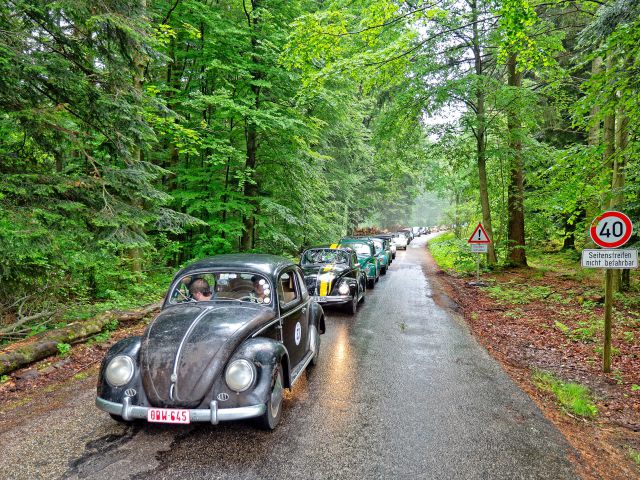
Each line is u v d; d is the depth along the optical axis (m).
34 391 4.64
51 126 6.22
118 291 9.33
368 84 9.95
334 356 6.33
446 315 9.71
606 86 6.99
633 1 7.05
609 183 10.33
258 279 4.55
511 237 18.08
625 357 6.59
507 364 6.32
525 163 16.66
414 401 4.61
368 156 25.44
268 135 13.94
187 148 11.29
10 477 2.98
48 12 6.21
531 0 10.28
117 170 7.20
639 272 15.02
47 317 6.87
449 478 3.11
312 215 16.45
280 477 3.04
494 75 18.22
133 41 7.31
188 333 3.70
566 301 10.89
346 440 3.65
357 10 9.50
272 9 14.03
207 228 13.98
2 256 5.52
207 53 12.59
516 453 3.54
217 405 3.35
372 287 14.30
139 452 3.36
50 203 6.08
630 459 3.62
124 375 3.46
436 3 7.91
